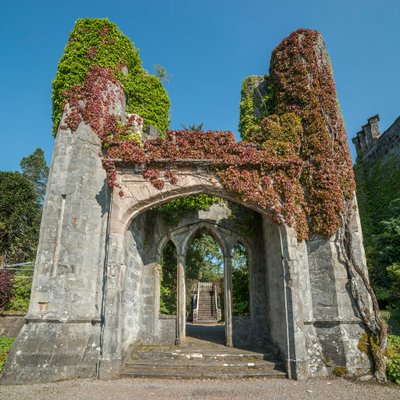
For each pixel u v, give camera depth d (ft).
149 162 35.45
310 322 33.86
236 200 35.96
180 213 47.24
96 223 37.35
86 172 38.04
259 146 37.27
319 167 37.88
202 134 36.73
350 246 35.65
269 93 46.98
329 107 41.14
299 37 44.47
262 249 45.68
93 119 40.50
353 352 31.68
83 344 32.22
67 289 33.50
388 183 71.56
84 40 46.11
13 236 84.07
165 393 25.85
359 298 33.91
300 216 36.32
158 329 43.68
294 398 24.57
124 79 47.34
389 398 24.54
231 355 35.50
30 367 29.58
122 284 33.94
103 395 25.14
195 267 77.20
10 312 45.19
